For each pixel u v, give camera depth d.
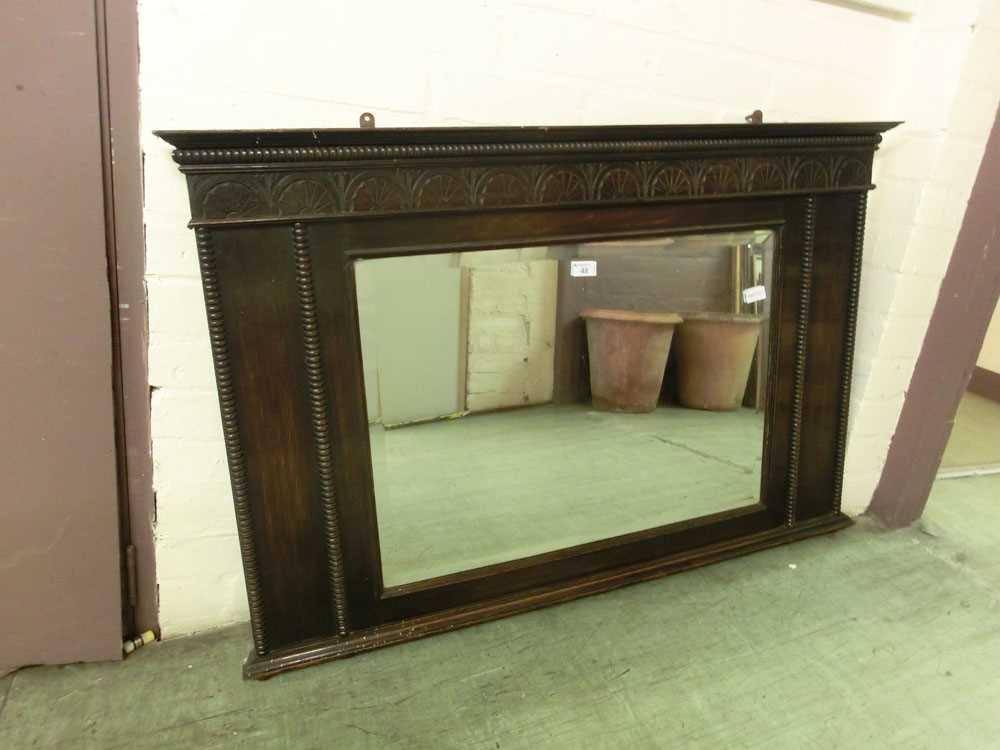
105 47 0.81
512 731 0.90
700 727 0.91
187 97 0.85
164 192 0.88
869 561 1.35
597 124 1.05
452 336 1.04
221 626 1.11
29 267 0.84
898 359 1.39
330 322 0.91
